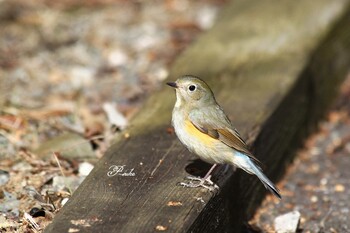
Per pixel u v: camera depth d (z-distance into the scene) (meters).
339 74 15.88
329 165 13.58
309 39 14.88
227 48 14.45
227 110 12.12
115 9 19.12
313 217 11.92
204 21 18.11
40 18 18.33
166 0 19.53
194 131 9.95
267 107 12.24
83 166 11.21
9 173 10.92
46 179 10.73
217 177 10.09
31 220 9.45
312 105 14.45
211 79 13.34
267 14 15.76
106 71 15.82
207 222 9.37
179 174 9.97
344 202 12.38
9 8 18.69
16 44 17.00
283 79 13.26
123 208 9.01
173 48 16.86
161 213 8.93
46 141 12.02
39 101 14.12
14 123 12.75
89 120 13.13
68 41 17.22
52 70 15.75
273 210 12.08
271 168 12.41
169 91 12.77
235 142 9.88
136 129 11.35
